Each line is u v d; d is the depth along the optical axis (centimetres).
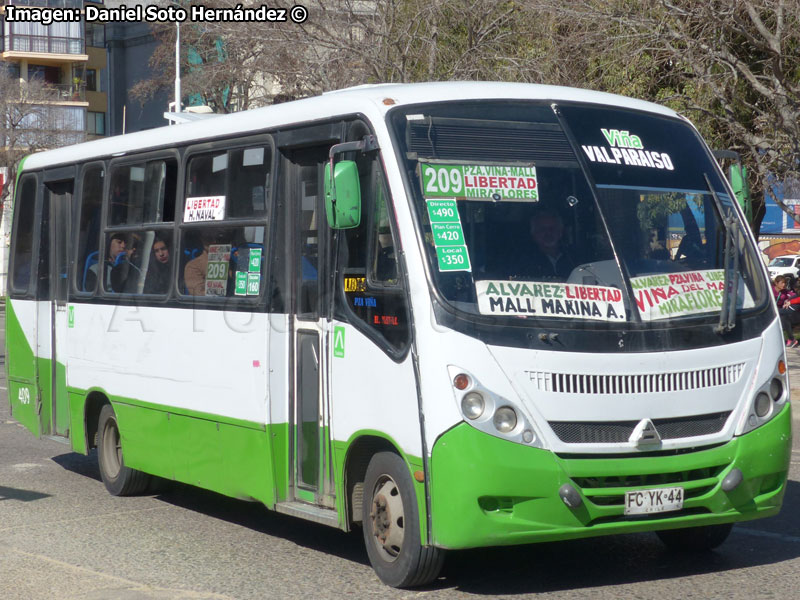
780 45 1859
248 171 881
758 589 706
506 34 2438
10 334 1298
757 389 721
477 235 701
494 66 2450
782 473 734
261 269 851
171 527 945
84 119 6738
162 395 977
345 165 704
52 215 1234
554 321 680
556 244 711
